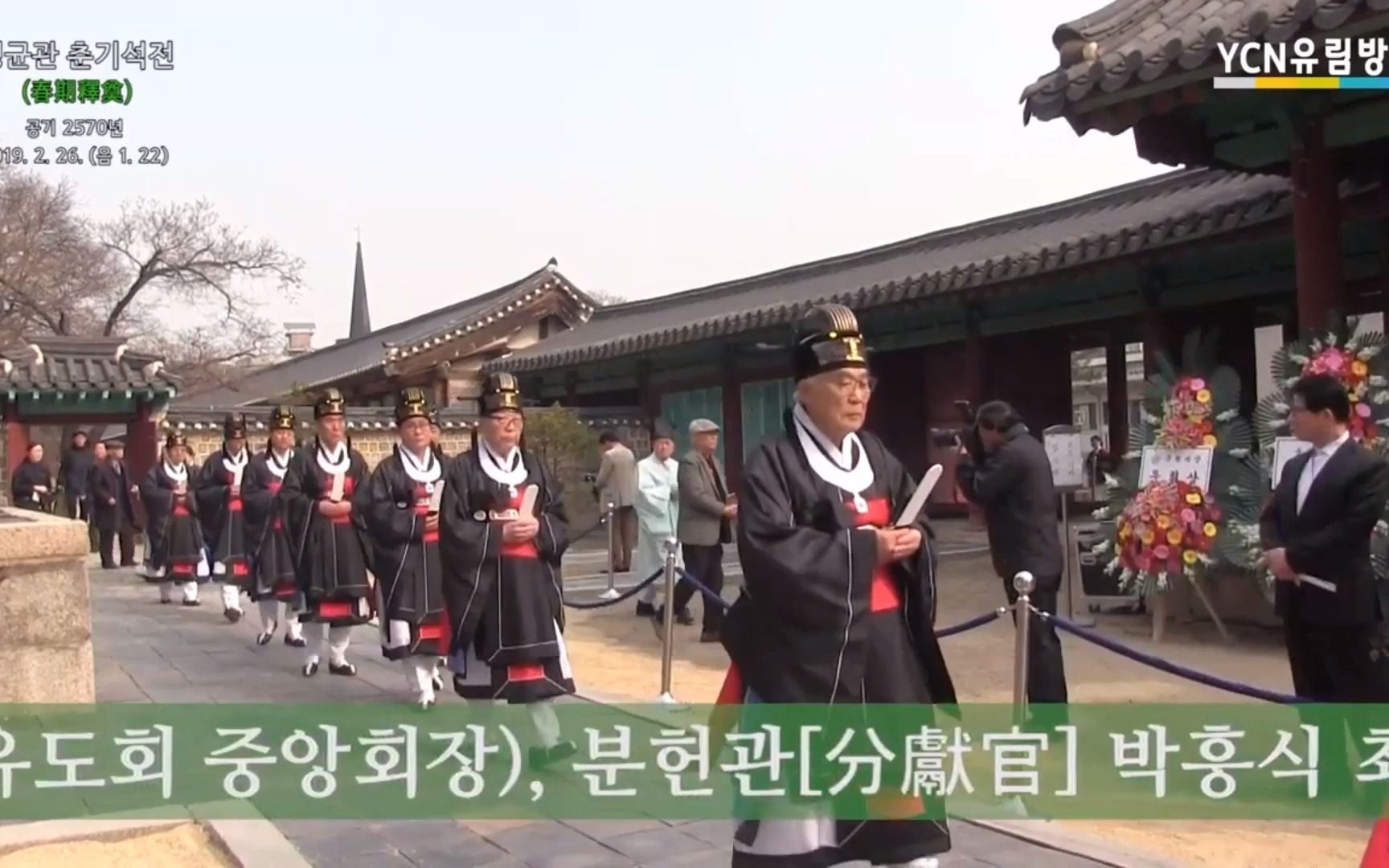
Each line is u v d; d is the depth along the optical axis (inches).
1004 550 257.1
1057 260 544.1
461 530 242.4
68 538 283.7
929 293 617.9
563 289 1208.8
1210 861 191.8
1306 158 369.1
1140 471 403.2
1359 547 207.8
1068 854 191.3
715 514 423.8
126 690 337.7
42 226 1168.8
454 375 1203.2
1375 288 518.6
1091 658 363.6
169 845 201.6
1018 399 733.3
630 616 499.2
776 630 140.6
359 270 2554.1
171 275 1233.4
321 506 354.9
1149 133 396.8
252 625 485.7
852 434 151.6
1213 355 485.4
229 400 1685.5
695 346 870.4
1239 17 318.0
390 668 377.1
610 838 205.5
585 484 893.2
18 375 821.9
